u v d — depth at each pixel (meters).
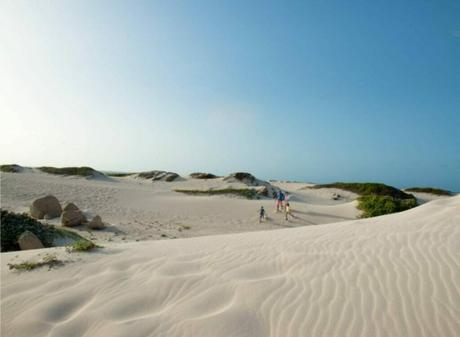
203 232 15.73
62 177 36.81
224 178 43.91
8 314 3.74
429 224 7.37
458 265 4.78
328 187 44.38
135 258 5.64
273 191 37.41
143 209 21.92
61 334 3.37
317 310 3.79
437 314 3.62
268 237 7.72
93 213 19.28
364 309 3.79
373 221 9.02
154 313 3.77
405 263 5.05
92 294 4.24
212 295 4.20
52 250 6.14
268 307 3.88
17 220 9.60
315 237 7.33
